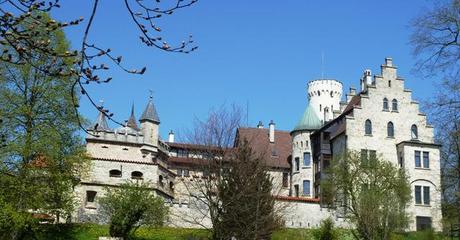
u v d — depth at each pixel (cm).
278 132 7969
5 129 3794
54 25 862
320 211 5422
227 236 3659
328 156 6831
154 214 4638
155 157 6353
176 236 4725
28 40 870
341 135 6512
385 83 6588
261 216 3834
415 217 5962
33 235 4344
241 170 3803
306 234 4928
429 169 6188
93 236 4594
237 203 3712
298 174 7188
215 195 4062
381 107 6500
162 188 6169
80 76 829
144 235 4706
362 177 5350
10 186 3778
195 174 4866
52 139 3950
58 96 3981
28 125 3925
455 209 2488
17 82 3944
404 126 6475
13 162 3819
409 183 5675
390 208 4572
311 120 7356
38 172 4034
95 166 5862
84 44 812
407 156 6203
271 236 4372
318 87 10788
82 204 5647
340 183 5366
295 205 5388
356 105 6456
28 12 841
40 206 3988
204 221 5128
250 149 4041
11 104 3894
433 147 6284
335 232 4950
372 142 6366
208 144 3962
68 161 4194
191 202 5184
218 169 3828
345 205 5044
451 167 2331
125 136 6228
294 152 7344
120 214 4497
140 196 4594
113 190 5144
